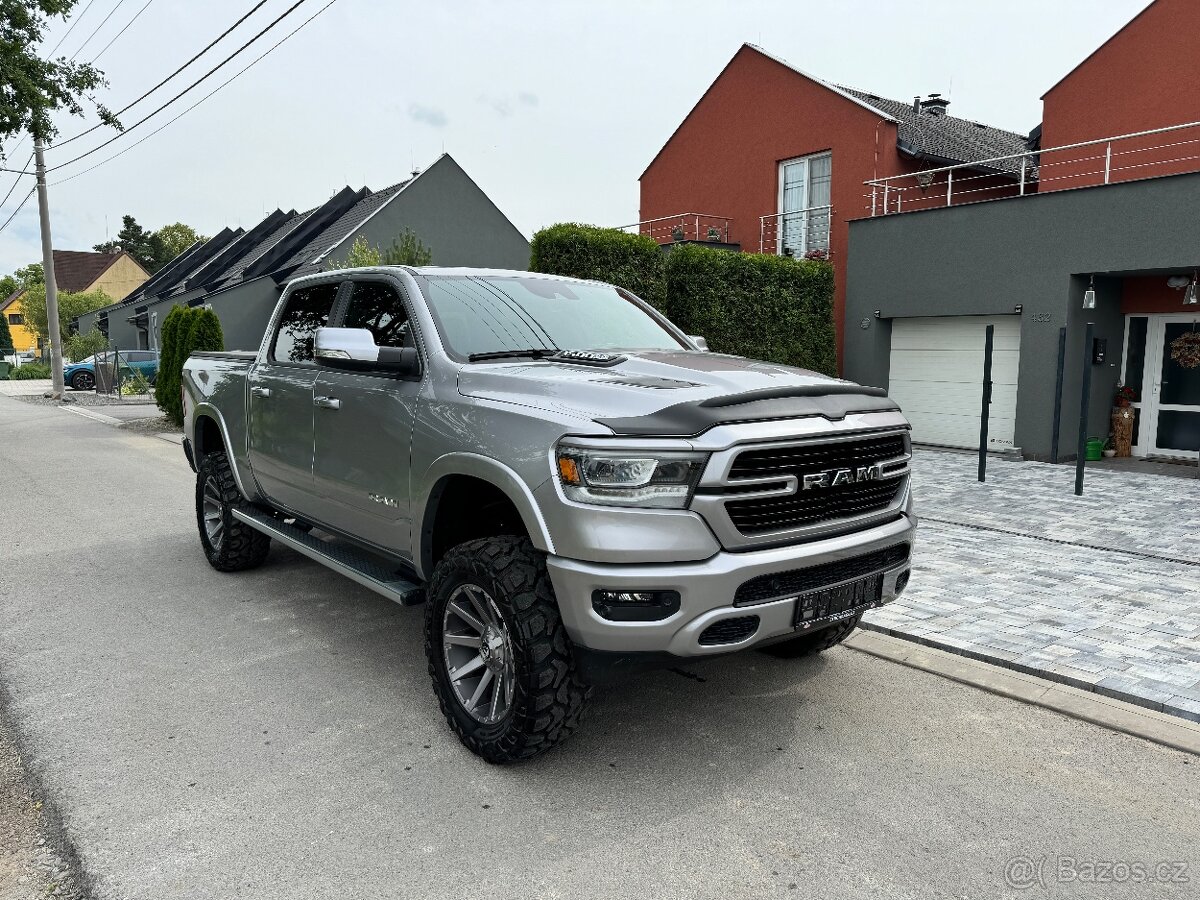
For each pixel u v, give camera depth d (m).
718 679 4.20
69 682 4.07
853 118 16.33
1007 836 2.84
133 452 12.90
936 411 14.26
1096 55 14.00
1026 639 4.68
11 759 3.32
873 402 3.48
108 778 3.16
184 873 2.59
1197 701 3.84
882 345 14.83
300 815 2.92
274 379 4.89
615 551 2.82
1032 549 6.89
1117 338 12.94
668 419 2.91
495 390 3.37
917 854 2.73
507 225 29.88
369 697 3.92
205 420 6.09
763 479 2.95
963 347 13.77
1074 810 3.01
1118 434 12.87
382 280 4.28
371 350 3.69
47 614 5.09
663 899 2.49
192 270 46.31
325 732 3.56
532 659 3.02
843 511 3.28
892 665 4.42
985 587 5.75
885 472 3.42
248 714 3.73
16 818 2.91
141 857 2.67
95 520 7.86
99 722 3.64
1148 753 3.46
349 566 4.10
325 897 2.48
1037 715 3.82
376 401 3.87
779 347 14.62
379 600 5.40
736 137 18.83
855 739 3.56
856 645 4.68
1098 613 5.18
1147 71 13.41
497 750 3.20
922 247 13.83
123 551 6.67
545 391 3.23
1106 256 11.58
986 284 13.00
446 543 3.70
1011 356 13.10
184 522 7.79
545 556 3.11
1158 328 12.62
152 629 4.82
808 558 3.05
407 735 3.54
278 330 5.14
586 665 3.03
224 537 5.77
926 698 3.99
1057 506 8.78
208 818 2.90
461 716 3.37
